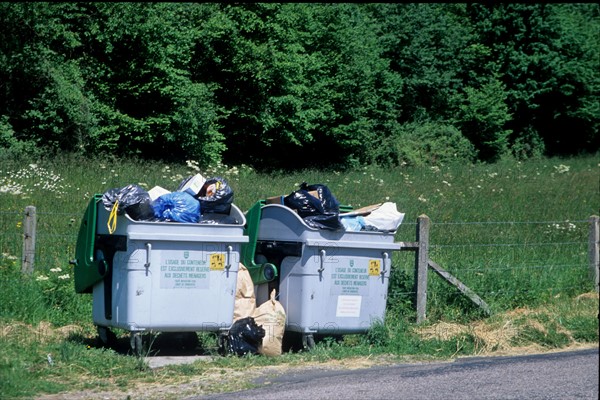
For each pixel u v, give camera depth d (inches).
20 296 402.3
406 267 501.4
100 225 367.6
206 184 381.1
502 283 491.5
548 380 322.3
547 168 1391.5
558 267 535.5
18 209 577.6
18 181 690.8
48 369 327.3
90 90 1064.8
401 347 393.1
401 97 1667.1
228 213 382.9
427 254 455.5
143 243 348.5
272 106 1299.2
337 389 303.7
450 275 464.4
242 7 1277.1
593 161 1675.7
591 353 388.5
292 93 1321.4
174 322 354.0
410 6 1702.8
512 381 320.5
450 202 847.1
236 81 1283.2
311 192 400.2
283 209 386.9
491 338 412.5
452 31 1761.8
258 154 1358.3
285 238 385.4
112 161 956.0
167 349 385.1
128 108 1125.1
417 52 1672.0
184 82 1144.2
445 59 1759.4
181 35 1145.4
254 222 396.8
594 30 2059.5
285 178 1002.1
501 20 1920.5
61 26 1007.0
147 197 354.9
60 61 1029.2
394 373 335.6
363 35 1552.7
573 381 320.8
